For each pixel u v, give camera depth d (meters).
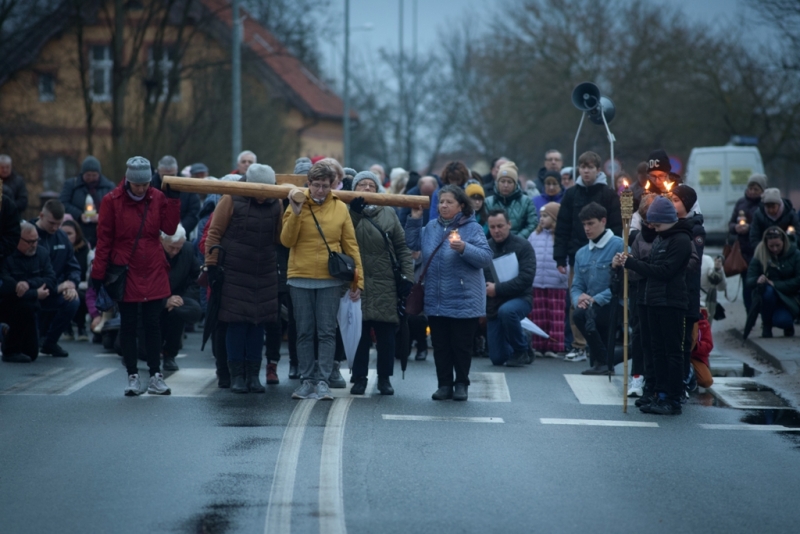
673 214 20.17
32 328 27.25
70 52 69.62
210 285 22.14
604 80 104.38
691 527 13.38
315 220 20.98
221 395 22.09
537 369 26.86
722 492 15.00
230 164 69.19
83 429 18.62
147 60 68.31
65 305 27.94
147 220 21.64
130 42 84.62
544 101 105.31
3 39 64.06
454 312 21.73
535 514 13.77
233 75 59.59
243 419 19.50
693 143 99.31
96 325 29.67
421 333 28.66
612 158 30.08
